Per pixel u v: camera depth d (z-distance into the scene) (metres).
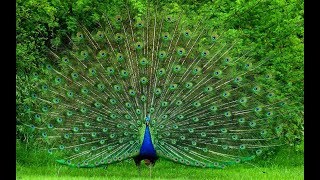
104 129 20.03
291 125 24.23
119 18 21.19
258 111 20.59
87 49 21.11
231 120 20.48
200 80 20.53
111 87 20.44
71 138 20.36
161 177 20.45
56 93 20.72
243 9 24.59
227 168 23.44
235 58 21.16
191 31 21.91
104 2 25.34
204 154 20.22
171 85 20.23
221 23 24.02
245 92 21.00
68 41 25.89
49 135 20.59
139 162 20.25
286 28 24.88
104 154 20.03
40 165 22.31
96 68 20.73
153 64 20.58
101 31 21.19
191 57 20.81
